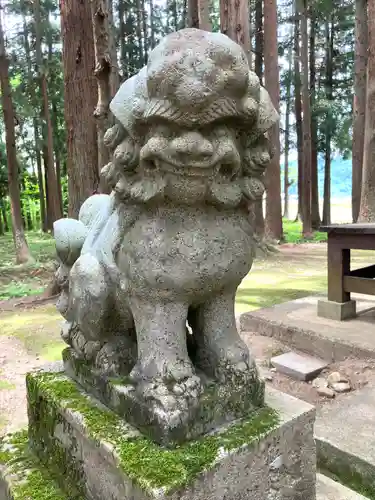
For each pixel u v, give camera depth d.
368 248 2.91
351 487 1.71
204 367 1.20
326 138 12.86
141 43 11.16
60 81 11.63
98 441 1.06
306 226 10.65
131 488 0.95
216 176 0.99
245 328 3.28
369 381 2.33
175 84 0.85
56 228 1.40
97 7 3.52
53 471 1.30
